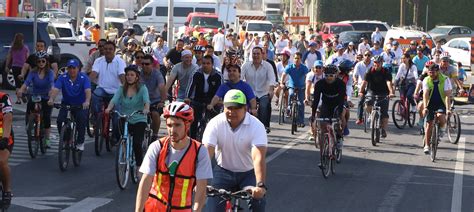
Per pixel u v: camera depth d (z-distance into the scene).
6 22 31.50
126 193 14.12
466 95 35.34
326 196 14.35
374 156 19.45
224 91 16.42
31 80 17.91
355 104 32.47
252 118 9.38
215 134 9.39
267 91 20.41
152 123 16.23
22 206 12.87
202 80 18.30
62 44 33.31
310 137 21.69
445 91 18.92
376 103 21.94
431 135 19.09
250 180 9.56
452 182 16.17
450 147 21.56
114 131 16.41
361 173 16.94
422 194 14.80
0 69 31.30
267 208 13.13
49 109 18.19
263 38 41.88
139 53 19.78
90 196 13.79
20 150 18.89
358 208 13.37
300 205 13.47
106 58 18.52
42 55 17.88
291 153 19.45
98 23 43.72
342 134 17.77
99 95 18.30
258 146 9.21
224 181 9.56
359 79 25.94
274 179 15.92
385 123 21.94
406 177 16.59
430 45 53.78
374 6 77.38
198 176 8.02
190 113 7.96
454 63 36.59
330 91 16.72
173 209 7.98
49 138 18.88
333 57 30.55
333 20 77.44
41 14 61.94
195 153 8.02
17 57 27.42
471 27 77.88
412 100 25.39
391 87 21.78
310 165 17.75
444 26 69.12
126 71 14.68
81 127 16.59
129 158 14.62
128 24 64.94
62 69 32.41
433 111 19.08
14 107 25.98
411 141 22.41
